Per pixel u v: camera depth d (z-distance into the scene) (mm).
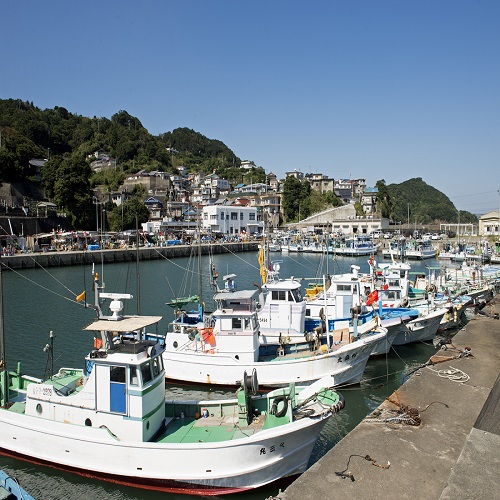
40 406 12141
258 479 11266
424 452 8219
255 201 117562
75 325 28781
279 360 17281
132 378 11086
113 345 11805
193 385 17828
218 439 11398
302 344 18375
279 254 83000
